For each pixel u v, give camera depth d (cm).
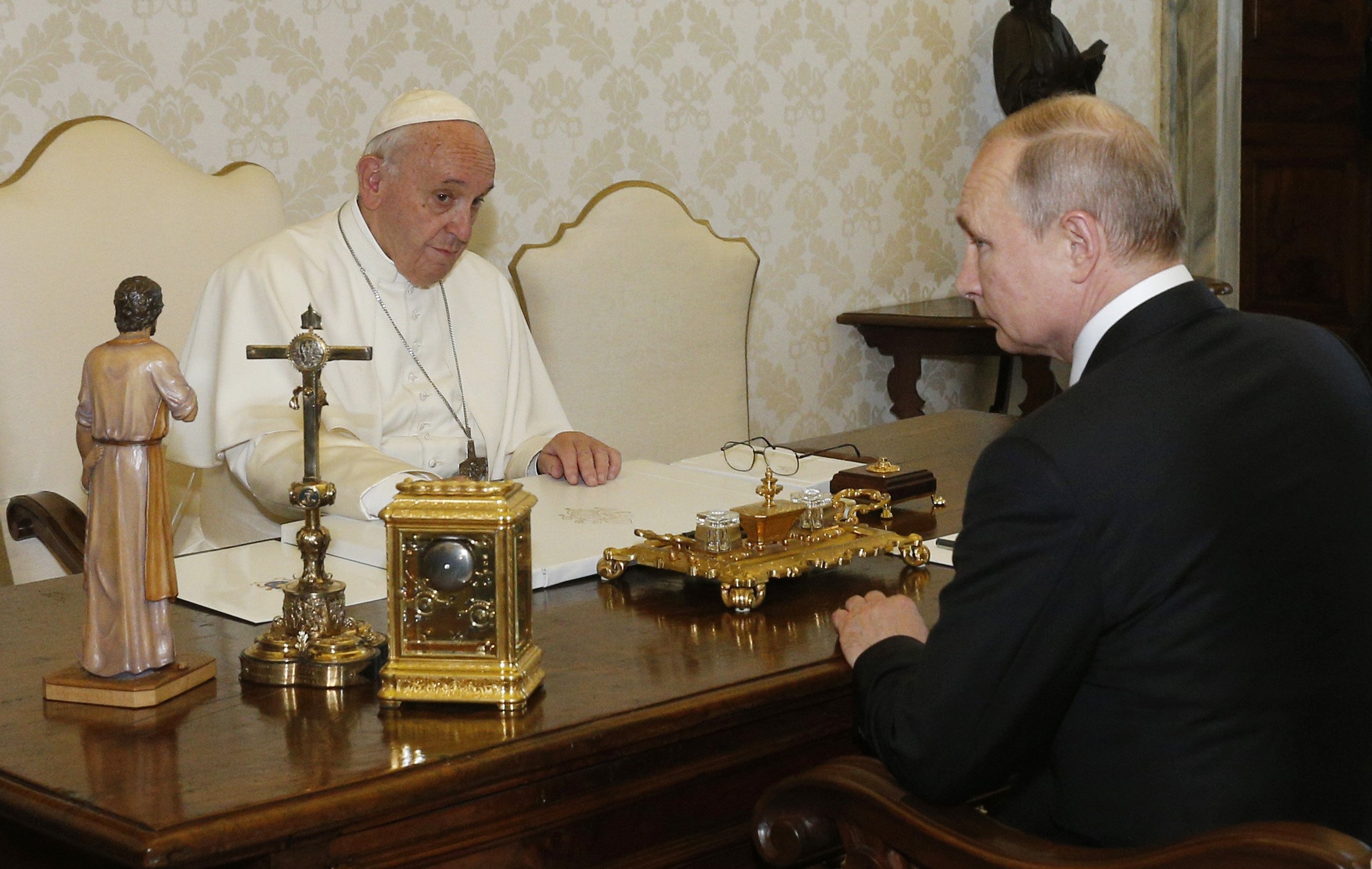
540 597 189
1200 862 111
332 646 155
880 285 527
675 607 184
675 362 412
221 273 290
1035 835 151
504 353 316
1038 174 148
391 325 297
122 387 146
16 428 289
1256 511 135
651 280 406
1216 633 133
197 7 358
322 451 245
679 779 153
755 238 486
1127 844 135
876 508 228
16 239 290
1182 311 148
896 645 153
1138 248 148
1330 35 687
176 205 314
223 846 118
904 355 504
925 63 526
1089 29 571
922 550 202
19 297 290
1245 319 152
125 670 149
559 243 394
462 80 405
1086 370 149
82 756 134
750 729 159
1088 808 138
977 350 491
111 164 307
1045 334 155
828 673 159
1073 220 148
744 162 477
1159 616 133
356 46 385
